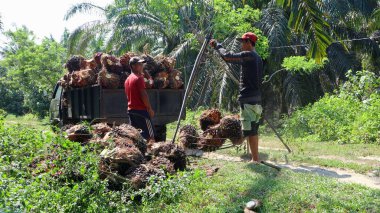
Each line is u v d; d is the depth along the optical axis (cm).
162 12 1575
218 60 920
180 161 679
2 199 430
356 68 1923
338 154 900
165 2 1480
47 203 459
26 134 630
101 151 618
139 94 780
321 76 1956
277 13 1791
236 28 1382
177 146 690
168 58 1005
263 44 1408
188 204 521
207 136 897
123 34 2064
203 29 1683
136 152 608
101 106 912
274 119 1866
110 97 921
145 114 783
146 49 1014
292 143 1082
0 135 632
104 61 924
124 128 683
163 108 985
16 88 4131
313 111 1341
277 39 1730
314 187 566
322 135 1209
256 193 549
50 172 530
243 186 576
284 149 981
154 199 533
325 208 486
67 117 1194
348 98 1408
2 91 4175
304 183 588
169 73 993
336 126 1212
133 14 2056
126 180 564
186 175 562
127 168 594
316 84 1931
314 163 790
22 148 602
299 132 1309
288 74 1794
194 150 920
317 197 521
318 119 1268
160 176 560
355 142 1110
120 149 596
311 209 490
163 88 982
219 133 883
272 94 1936
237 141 879
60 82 1112
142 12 2080
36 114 3306
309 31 756
